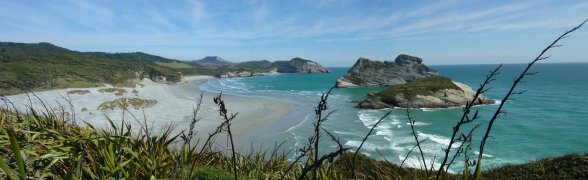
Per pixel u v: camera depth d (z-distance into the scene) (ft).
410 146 109.81
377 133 132.77
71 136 12.40
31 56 334.03
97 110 161.89
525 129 142.72
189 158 13.12
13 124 13.96
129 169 10.29
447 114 188.14
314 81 526.57
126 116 159.53
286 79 594.65
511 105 220.43
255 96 293.64
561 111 196.13
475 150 105.50
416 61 440.86
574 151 112.68
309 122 156.04
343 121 159.74
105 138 11.64
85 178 9.91
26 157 10.25
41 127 13.64
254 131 139.85
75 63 353.31
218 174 13.42
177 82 478.18
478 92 6.57
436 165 82.07
